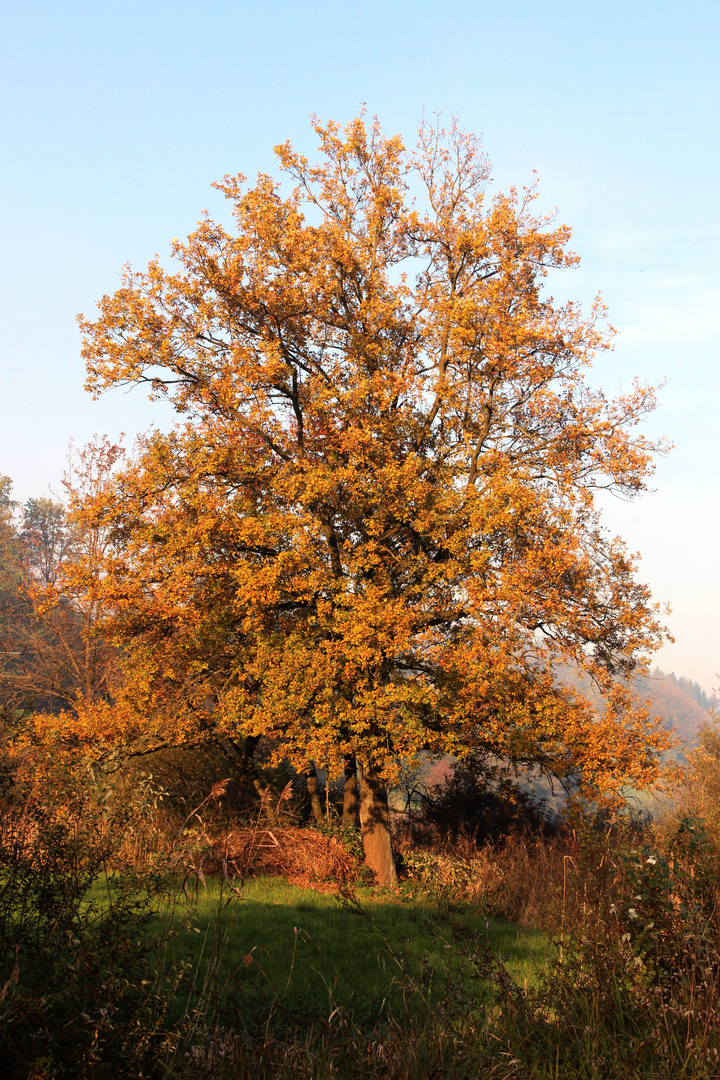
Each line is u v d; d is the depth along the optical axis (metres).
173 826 13.08
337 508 16.62
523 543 15.61
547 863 12.44
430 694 14.65
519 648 14.98
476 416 17.69
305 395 17.42
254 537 15.61
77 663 23.50
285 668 15.08
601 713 15.66
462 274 18.08
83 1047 3.78
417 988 5.44
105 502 16.11
